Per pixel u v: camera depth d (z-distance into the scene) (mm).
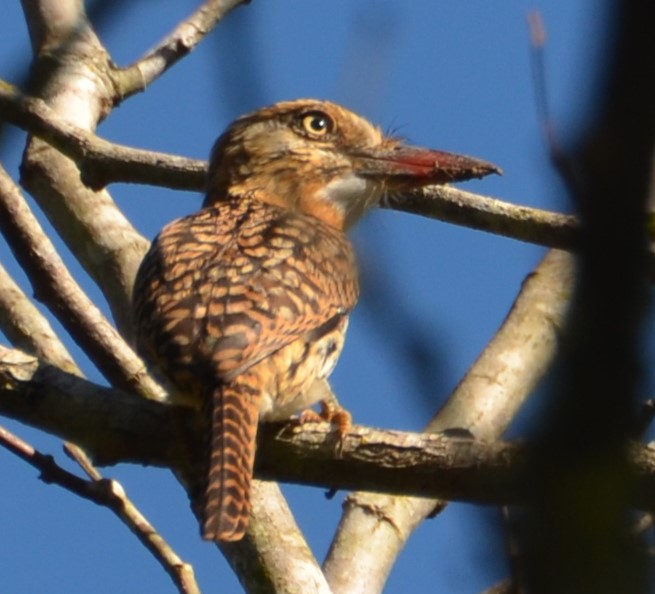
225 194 13453
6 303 11898
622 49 4398
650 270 4922
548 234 12398
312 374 10242
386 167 13094
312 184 13297
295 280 10430
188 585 10359
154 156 13188
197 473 9711
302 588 11383
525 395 13398
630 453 4961
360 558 12211
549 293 14062
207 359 9531
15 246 11594
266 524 11633
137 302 10305
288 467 9547
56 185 14094
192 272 10266
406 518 12539
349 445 9367
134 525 10461
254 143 13445
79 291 11617
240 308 9891
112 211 14023
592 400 4633
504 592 9617
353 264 11227
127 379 11398
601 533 4680
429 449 9156
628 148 4449
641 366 4582
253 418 9508
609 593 4672
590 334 4586
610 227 4508
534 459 4754
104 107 14750
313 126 13406
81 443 9836
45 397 9805
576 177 4598
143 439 9711
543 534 4734
